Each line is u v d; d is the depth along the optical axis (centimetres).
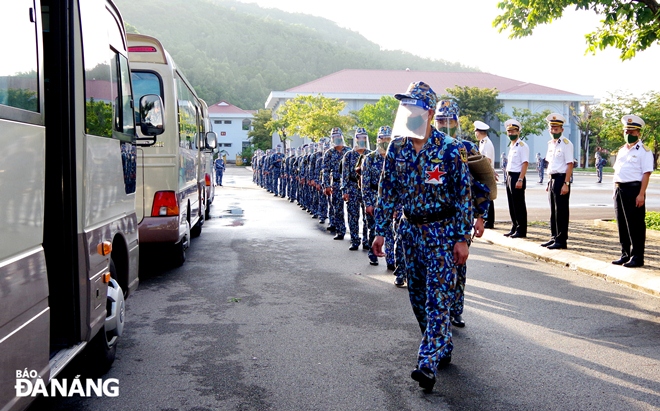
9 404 282
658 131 4425
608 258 942
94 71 443
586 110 7425
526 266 941
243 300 724
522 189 1180
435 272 443
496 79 9450
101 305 445
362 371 482
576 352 530
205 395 434
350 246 1173
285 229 1480
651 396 432
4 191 282
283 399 426
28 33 321
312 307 689
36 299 315
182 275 882
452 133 628
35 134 322
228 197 2689
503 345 550
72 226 394
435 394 435
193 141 1169
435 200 441
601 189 2953
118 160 509
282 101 8219
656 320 632
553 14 1163
